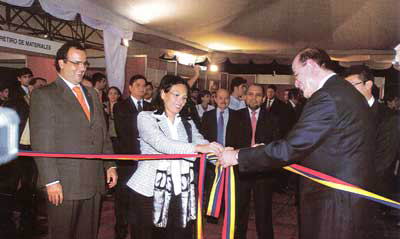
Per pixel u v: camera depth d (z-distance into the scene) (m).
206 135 4.37
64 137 2.75
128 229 4.69
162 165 2.84
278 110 7.88
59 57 2.83
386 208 5.36
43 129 2.67
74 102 2.82
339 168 2.23
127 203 4.27
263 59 10.30
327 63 2.43
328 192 2.26
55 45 5.83
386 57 9.92
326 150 2.25
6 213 4.80
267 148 2.40
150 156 2.78
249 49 10.79
